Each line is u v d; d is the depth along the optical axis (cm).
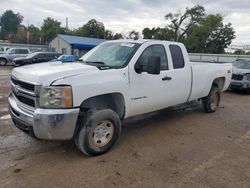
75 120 355
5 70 1931
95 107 400
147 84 461
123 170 358
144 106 470
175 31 5722
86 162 378
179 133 523
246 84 1053
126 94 426
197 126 575
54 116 338
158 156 407
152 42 489
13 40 7488
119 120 419
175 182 331
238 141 488
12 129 508
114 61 446
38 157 390
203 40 5581
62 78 347
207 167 374
